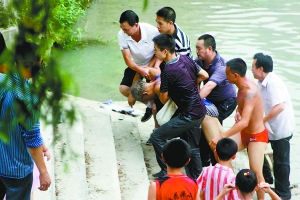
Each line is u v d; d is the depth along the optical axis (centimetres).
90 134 1171
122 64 1984
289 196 1106
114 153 1101
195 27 2403
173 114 1039
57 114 284
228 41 2184
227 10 2675
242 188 776
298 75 1827
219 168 834
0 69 281
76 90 286
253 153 991
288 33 2297
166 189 680
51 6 283
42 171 649
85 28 2422
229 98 1125
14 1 279
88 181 991
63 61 284
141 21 2572
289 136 1073
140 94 1096
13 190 648
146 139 1278
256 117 976
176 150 684
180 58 1012
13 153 622
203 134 1131
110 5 2830
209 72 1091
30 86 279
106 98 1673
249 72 1852
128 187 1031
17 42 279
